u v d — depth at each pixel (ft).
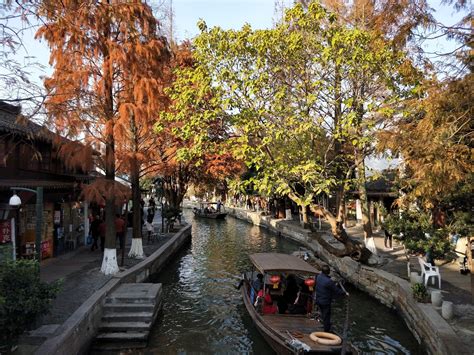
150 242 81.76
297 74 51.85
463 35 22.59
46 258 60.29
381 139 25.03
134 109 45.55
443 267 55.06
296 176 51.67
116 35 47.11
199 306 50.49
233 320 45.37
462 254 52.44
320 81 45.91
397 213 51.26
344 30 47.75
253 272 53.57
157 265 66.49
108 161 48.01
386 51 43.29
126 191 48.19
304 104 49.83
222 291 57.62
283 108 48.67
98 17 38.45
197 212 192.13
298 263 44.47
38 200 37.19
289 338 33.24
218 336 40.65
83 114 34.65
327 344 31.73
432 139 21.33
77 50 42.63
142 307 40.78
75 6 30.07
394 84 46.47
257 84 47.60
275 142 53.67
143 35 50.08
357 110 50.29
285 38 48.62
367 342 38.63
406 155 22.90
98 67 45.93
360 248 56.34
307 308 39.99
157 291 44.14
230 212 206.18
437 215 48.06
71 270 52.24
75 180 78.43
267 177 47.73
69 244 70.18
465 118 21.80
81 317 33.35
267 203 163.84
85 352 34.35
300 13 48.03
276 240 111.75
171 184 112.68
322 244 59.21
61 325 31.42
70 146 45.09
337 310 48.14
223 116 50.42
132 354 36.29
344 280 60.08
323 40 49.98
